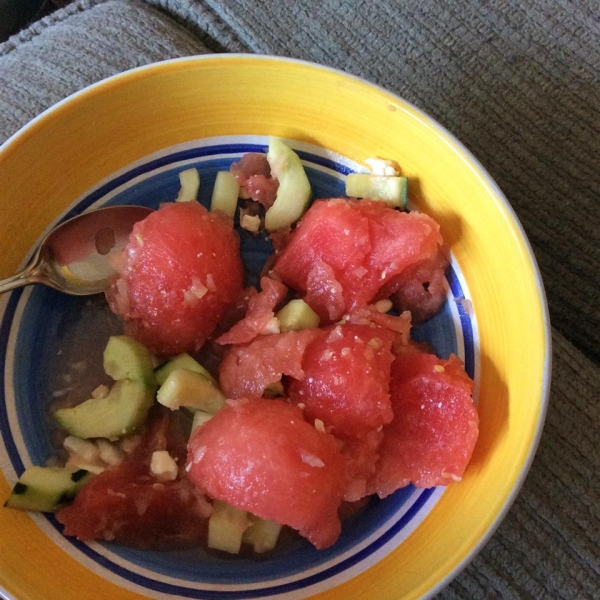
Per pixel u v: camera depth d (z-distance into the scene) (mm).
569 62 384
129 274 313
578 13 393
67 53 372
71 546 280
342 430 294
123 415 301
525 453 267
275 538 294
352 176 328
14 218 303
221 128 329
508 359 294
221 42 389
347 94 316
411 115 311
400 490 295
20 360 305
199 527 294
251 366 302
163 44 378
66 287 315
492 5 393
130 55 373
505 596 296
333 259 317
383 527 289
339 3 391
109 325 321
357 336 302
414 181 325
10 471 289
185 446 308
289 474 273
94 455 299
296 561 289
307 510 274
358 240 316
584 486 310
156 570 284
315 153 333
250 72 313
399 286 324
